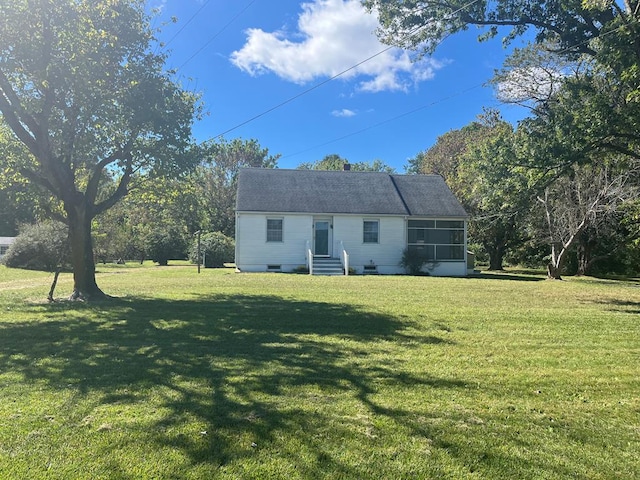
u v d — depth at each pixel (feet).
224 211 147.33
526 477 10.48
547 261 103.60
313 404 14.32
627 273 101.45
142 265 104.42
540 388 16.80
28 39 31.19
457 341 24.32
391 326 27.96
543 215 76.59
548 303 41.11
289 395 15.08
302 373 17.57
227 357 19.77
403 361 19.92
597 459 11.43
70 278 62.28
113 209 99.45
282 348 21.68
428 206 83.46
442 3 44.50
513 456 11.43
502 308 36.68
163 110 37.78
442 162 132.46
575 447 12.06
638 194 59.06
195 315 30.66
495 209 79.92
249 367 18.24
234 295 42.01
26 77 35.29
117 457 10.69
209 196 144.66
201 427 12.37
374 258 80.38
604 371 19.24
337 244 79.41
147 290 45.91
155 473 10.07
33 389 15.28
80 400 14.25
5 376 16.70
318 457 10.98
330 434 12.20
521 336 26.07
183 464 10.46
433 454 11.35
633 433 13.04
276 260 77.77
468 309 35.58
